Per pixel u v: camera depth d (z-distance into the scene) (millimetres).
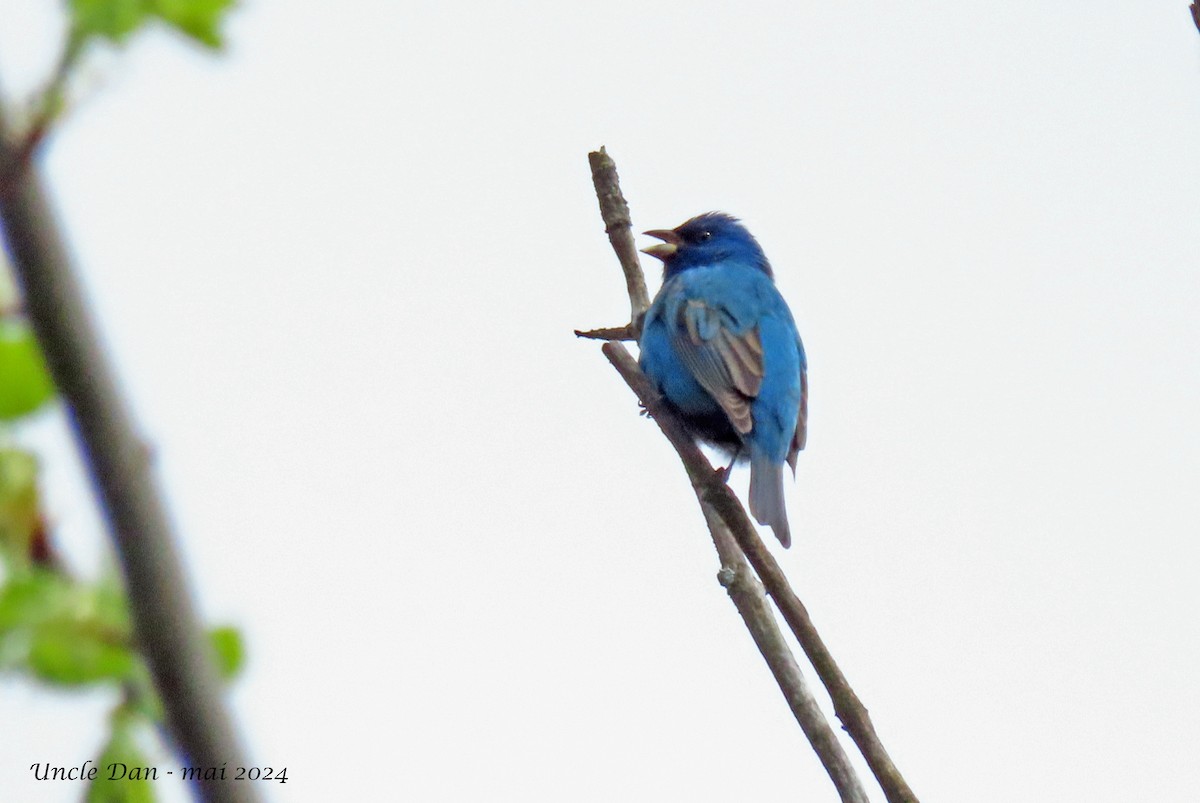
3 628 5258
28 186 4906
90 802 5414
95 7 5133
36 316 4906
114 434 5000
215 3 5453
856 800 10148
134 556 5012
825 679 10539
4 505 5473
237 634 5895
